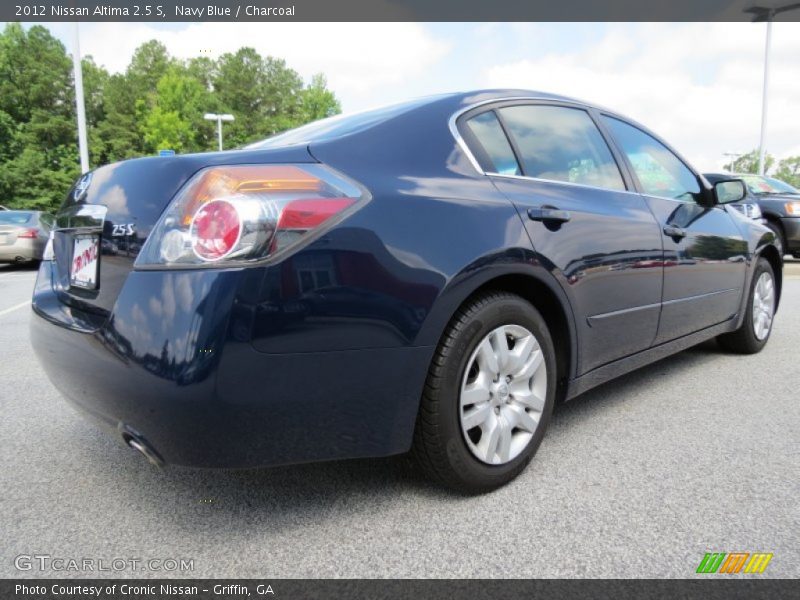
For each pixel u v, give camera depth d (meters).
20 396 3.28
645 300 2.72
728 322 3.66
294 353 1.57
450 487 2.00
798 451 2.41
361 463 2.32
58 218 2.18
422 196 1.87
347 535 1.82
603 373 2.57
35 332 2.04
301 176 1.69
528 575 1.61
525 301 2.13
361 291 1.65
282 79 73.81
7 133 45.00
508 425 2.08
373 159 1.90
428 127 2.13
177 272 1.54
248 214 1.53
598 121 2.93
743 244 3.67
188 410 1.50
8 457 2.42
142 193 1.72
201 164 1.70
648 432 2.63
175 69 50.34
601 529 1.83
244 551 1.74
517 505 1.98
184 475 2.24
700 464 2.29
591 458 2.36
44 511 1.98
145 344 1.53
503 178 2.23
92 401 1.74
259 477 2.21
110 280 1.73
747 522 1.86
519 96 2.56
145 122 50.00
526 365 2.13
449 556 1.70
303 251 1.57
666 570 1.62
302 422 1.62
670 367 3.76
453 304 1.83
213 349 1.47
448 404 1.88
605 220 2.50
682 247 2.99
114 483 2.18
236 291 1.49
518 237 2.06
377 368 1.70
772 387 3.30
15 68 48.72
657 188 3.09
